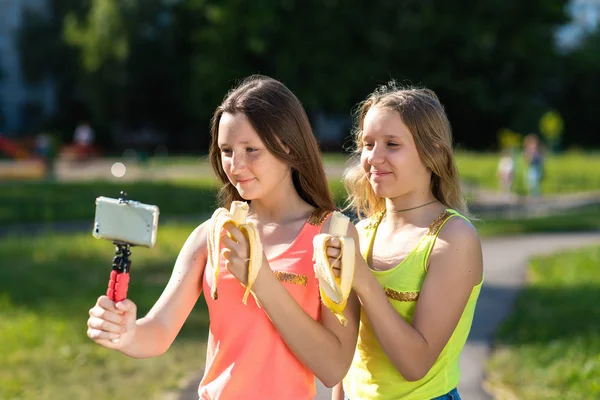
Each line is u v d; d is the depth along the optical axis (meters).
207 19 47.38
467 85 47.09
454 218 2.93
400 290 2.92
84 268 12.30
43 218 19.20
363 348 2.97
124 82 47.78
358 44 46.81
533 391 5.86
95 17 47.00
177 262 2.79
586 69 53.44
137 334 2.56
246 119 2.60
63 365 6.84
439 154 2.98
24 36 51.81
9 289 10.43
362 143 3.14
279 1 44.28
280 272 2.61
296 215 2.73
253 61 47.12
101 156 44.38
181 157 41.91
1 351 7.27
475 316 8.57
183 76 48.91
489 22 47.22
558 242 15.22
